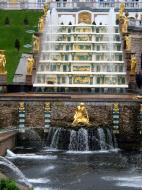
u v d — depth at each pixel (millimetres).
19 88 90625
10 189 35375
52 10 107062
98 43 98625
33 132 72500
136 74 99125
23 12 127375
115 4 127125
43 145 72125
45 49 98562
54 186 49281
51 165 59000
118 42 98875
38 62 93812
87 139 70625
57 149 70875
